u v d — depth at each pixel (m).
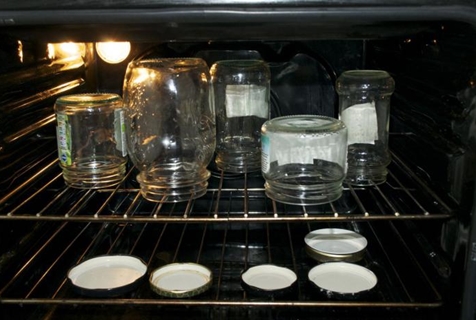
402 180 0.96
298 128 0.83
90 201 1.04
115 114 0.91
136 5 0.61
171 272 0.89
